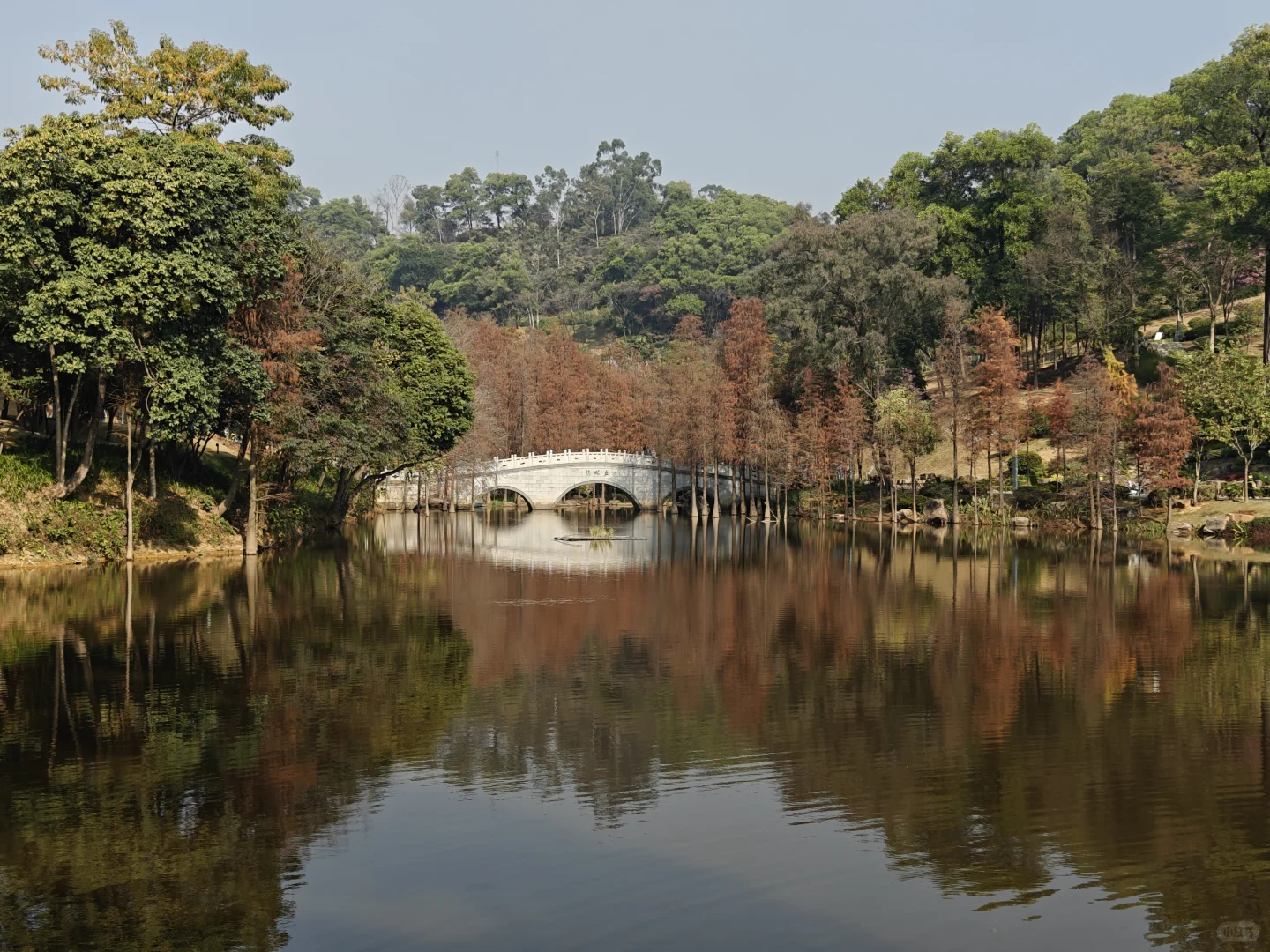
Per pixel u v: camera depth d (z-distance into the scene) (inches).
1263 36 3860.7
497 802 795.4
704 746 940.6
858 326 4077.3
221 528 2311.8
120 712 1014.4
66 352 1742.1
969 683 1179.9
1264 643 1409.9
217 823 746.2
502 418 4726.9
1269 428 3058.6
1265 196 3535.9
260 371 1969.7
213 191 1838.1
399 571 2134.6
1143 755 915.4
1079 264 4173.2
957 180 4840.1
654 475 4419.3
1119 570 2244.1
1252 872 682.8
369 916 616.7
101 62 2231.8
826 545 2920.8
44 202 1667.1
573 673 1219.2
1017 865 693.3
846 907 634.2
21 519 1924.2
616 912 624.4
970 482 3747.5
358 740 943.7
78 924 605.6
